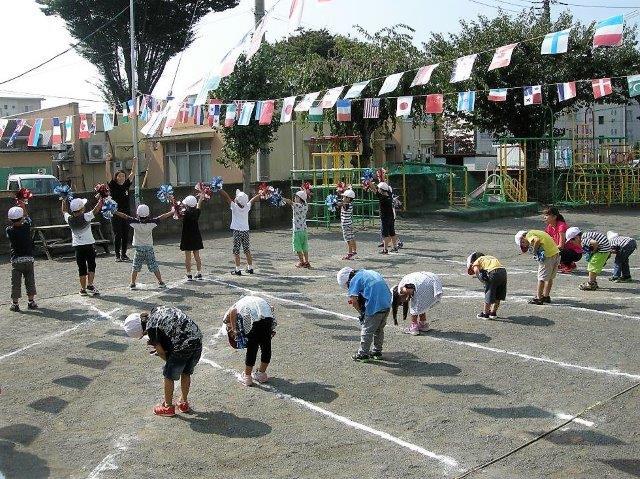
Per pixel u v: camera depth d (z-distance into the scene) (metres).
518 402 7.35
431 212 24.81
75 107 31.25
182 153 31.19
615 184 29.22
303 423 6.96
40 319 11.27
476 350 9.12
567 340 9.43
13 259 11.77
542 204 28.89
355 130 25.77
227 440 6.61
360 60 25.02
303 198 15.09
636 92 13.32
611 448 6.26
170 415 7.21
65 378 8.47
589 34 26.98
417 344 9.46
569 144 31.94
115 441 6.66
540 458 6.09
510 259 15.89
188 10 34.69
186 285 13.52
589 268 12.41
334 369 8.53
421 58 26.53
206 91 14.60
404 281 9.81
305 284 13.45
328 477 5.84
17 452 6.48
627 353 8.83
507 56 12.75
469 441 6.46
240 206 14.41
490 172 34.41
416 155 37.94
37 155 32.44
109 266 15.90
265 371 8.23
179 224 21.36
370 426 6.85
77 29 33.72
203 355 9.24
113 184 16.36
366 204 22.92
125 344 9.83
